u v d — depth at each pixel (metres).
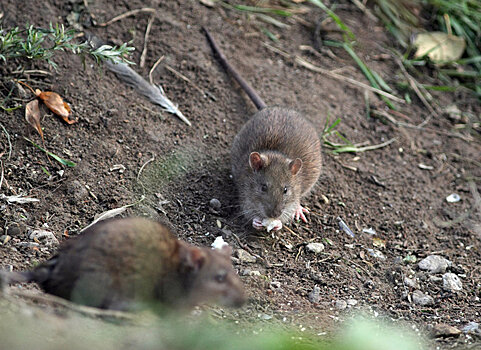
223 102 12.99
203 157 11.68
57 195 9.77
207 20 14.50
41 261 8.41
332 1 16.67
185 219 10.35
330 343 7.79
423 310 9.32
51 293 6.82
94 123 11.14
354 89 14.67
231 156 11.76
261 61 14.35
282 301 8.88
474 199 12.73
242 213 10.91
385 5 16.83
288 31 15.44
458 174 13.38
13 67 11.09
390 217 11.76
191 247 7.39
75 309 6.43
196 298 7.32
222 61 13.65
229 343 6.66
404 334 8.45
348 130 13.69
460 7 17.08
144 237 6.95
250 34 14.82
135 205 10.12
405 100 15.01
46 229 9.15
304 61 14.85
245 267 9.59
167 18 13.97
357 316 8.81
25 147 10.22
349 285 9.69
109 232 6.84
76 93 11.43
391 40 16.28
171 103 12.30
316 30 15.71
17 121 10.40
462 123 14.88
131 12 13.59
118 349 6.27
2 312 6.44
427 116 14.78
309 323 8.36
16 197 9.46
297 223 11.11
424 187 12.80
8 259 8.28
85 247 6.71
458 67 16.36
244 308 8.49
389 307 9.31
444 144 14.10
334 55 15.34
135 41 13.18
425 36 16.44
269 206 10.62
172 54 13.34
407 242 11.21
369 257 10.55
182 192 10.84
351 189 12.26
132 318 6.78
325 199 11.82
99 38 12.73
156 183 10.73
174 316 7.31
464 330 8.71
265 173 10.88
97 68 12.05
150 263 6.89
